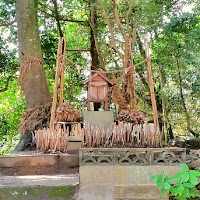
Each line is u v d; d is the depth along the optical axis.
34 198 3.68
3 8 11.56
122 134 5.61
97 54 12.47
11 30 11.88
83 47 13.77
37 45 9.05
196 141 8.28
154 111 6.59
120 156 3.75
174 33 10.12
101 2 9.49
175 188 3.19
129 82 7.91
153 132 5.45
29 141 8.05
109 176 3.64
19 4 9.16
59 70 7.26
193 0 10.19
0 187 3.73
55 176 4.98
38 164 5.47
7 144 15.53
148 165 3.65
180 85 12.02
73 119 6.71
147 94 12.72
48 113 8.33
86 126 6.02
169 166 3.64
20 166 5.44
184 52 9.95
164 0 9.55
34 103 8.59
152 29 10.52
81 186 3.61
